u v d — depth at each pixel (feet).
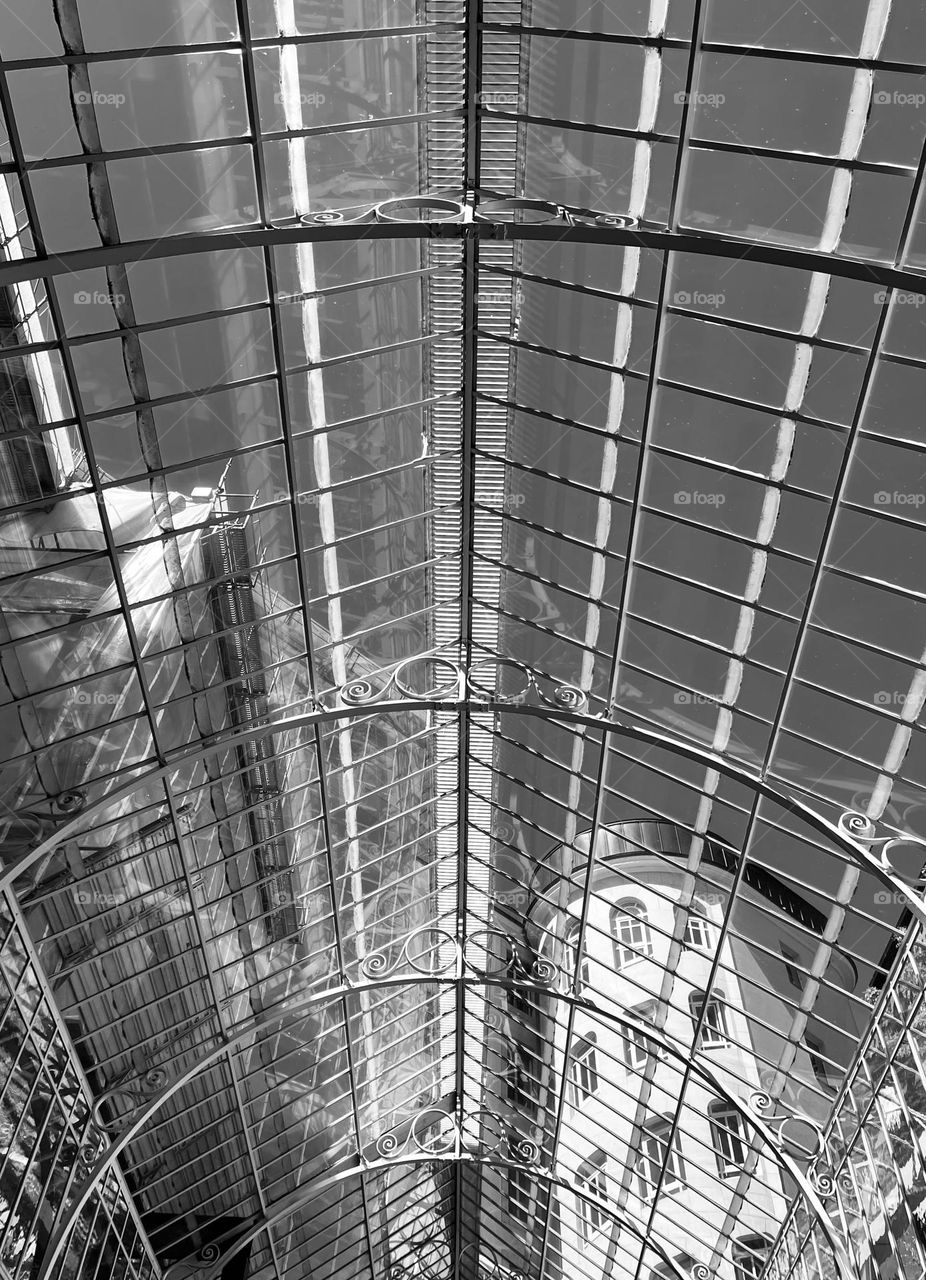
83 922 52.24
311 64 45.55
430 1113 76.54
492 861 65.98
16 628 45.68
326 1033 66.74
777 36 49.06
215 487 57.52
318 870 62.64
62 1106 54.29
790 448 42.68
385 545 54.85
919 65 33.30
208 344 57.57
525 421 51.85
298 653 53.31
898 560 61.05
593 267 51.60
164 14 48.29
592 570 50.83
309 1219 75.15
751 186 51.75
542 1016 72.23
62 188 48.75
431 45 38.19
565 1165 73.97
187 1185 66.59
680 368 62.13
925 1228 46.39
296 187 39.27
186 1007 60.29
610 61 49.75
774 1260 65.00
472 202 41.34
